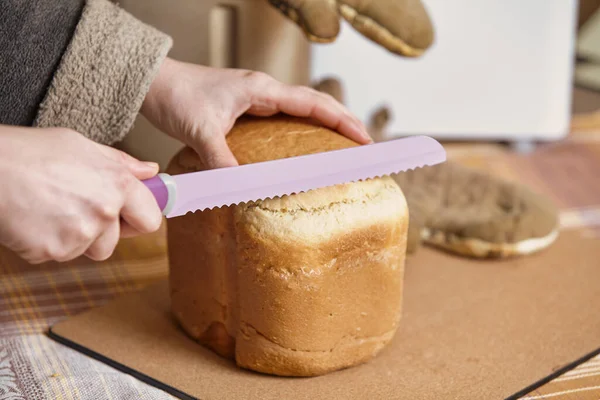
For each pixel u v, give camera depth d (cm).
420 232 98
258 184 63
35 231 50
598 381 72
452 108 150
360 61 145
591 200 127
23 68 71
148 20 116
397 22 96
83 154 52
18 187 49
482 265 99
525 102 150
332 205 68
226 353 75
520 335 81
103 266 98
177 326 82
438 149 73
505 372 73
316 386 70
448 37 146
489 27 146
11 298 88
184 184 60
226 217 69
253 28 116
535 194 110
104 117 74
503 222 100
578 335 81
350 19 96
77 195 51
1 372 72
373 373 73
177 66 76
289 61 120
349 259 69
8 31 70
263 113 78
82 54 71
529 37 146
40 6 70
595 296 91
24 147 50
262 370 71
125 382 70
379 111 135
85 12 71
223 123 73
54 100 72
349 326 71
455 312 86
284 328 68
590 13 202
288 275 67
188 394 68
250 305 69
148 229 55
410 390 70
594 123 170
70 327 81
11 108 72
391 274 72
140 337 79
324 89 117
